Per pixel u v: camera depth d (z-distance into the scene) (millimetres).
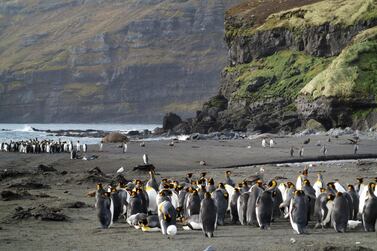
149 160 72125
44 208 32719
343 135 119812
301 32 176000
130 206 29250
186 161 71812
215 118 167125
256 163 70562
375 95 135000
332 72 142250
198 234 26000
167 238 24938
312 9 178375
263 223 27344
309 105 142125
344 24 165750
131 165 66625
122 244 23516
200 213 25766
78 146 90812
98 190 28844
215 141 111000
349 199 28516
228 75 188750
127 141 117188
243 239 24422
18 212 30828
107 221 27953
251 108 163625
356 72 140125
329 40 168000
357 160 76125
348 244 22609
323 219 27531
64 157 76562
